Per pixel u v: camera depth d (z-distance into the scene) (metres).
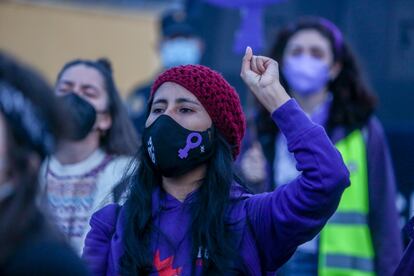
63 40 16.41
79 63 7.52
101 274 5.25
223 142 5.29
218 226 5.04
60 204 7.11
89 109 7.08
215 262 4.94
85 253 5.28
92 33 16.61
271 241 5.13
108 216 5.38
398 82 11.43
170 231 5.12
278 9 11.87
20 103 3.47
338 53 8.97
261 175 8.79
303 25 9.15
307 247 8.23
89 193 7.10
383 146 8.51
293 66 8.95
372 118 8.67
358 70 8.93
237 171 5.57
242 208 5.21
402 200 9.90
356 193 8.26
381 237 8.19
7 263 3.43
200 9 12.28
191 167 5.21
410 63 11.48
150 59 17.14
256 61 5.41
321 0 11.78
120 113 7.48
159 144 5.15
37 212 3.60
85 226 7.02
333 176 5.00
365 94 8.78
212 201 5.11
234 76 11.98
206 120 5.22
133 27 16.86
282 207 5.06
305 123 5.16
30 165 3.53
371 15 11.64
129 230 5.13
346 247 8.17
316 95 8.97
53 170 7.21
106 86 7.46
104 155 7.31
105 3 16.62
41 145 3.52
